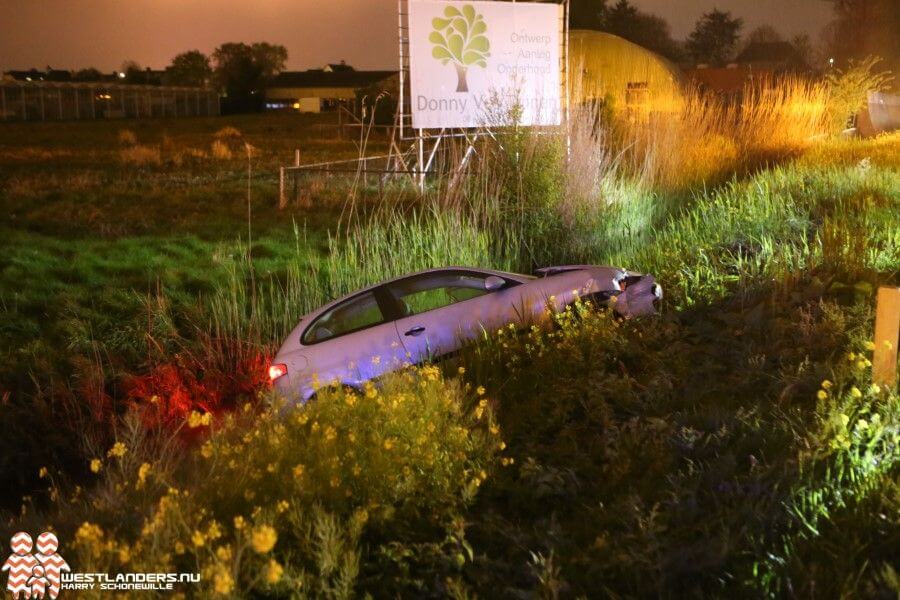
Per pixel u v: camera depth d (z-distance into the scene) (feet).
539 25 63.87
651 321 29.43
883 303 19.98
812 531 14.46
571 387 23.65
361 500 16.99
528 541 15.90
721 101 79.00
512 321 29.01
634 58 100.53
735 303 31.40
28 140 150.51
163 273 44.91
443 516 16.98
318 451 17.74
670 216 48.96
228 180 86.38
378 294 29.84
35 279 44.34
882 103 119.14
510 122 48.44
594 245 44.91
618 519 16.15
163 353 33.76
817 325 26.04
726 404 21.74
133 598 13.37
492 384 25.25
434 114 62.28
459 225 40.73
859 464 16.58
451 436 19.06
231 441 20.13
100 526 16.52
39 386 30.86
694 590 13.41
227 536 15.44
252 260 47.73
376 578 14.92
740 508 15.43
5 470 27.12
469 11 62.08
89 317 37.83
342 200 67.10
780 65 170.60
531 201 45.37
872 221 41.06
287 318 35.63
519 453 20.52
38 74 402.72
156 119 268.41
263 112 352.49
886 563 12.93
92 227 59.21
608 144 58.95
